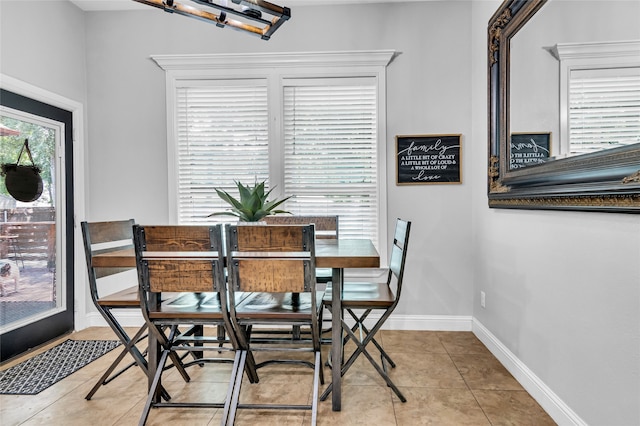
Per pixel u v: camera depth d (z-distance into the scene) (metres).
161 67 2.93
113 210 2.98
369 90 2.87
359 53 2.82
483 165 2.54
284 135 2.92
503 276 2.20
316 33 2.87
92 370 2.18
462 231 2.81
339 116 2.89
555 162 1.59
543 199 1.68
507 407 1.75
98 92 2.96
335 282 1.69
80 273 2.89
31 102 2.51
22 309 2.46
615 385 1.26
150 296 1.69
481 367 2.18
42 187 2.60
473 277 2.78
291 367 2.22
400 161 2.83
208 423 1.64
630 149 1.16
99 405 1.80
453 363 2.24
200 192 2.96
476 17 2.68
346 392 1.90
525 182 1.86
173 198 2.95
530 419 1.66
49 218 2.66
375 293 2.05
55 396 1.88
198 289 1.57
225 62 2.89
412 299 2.86
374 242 2.89
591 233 1.38
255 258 1.54
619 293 1.24
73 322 2.84
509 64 2.07
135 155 2.97
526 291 1.91
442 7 2.80
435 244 2.83
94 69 2.96
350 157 2.90
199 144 2.96
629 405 1.20
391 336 2.72
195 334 2.26
